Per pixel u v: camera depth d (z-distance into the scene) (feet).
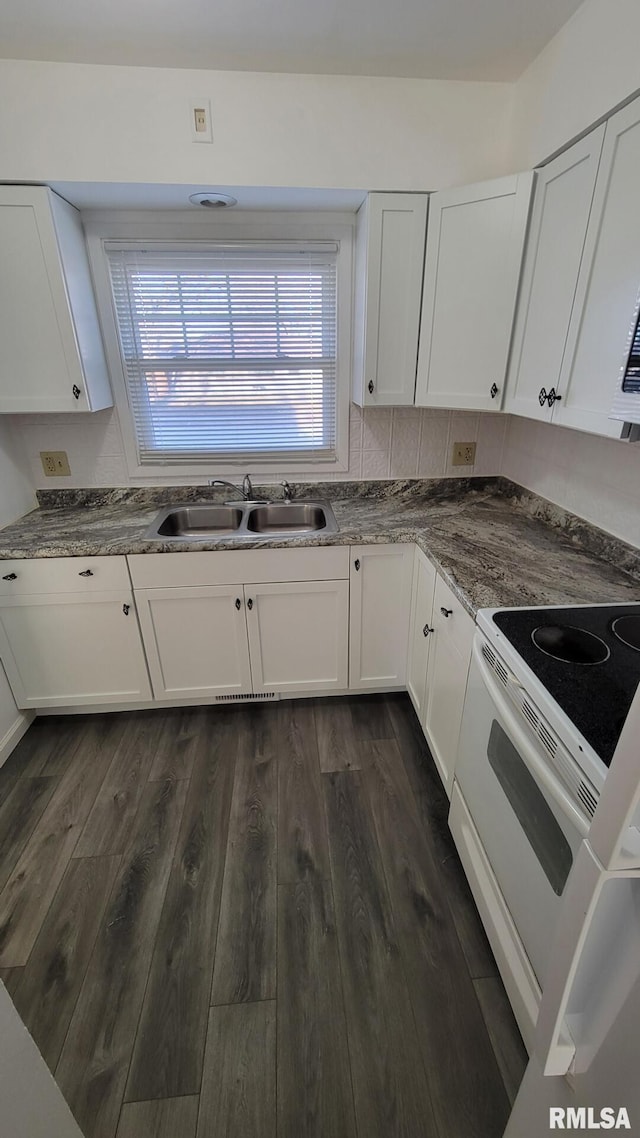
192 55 4.86
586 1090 2.14
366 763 6.33
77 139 5.17
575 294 4.41
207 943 4.39
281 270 6.83
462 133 5.57
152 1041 3.76
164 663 6.81
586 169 4.18
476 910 4.61
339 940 4.39
